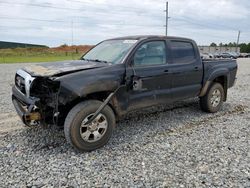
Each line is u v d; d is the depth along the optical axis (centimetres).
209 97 609
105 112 406
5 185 306
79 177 326
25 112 388
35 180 318
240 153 401
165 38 512
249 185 312
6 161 365
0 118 560
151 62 479
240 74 1633
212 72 595
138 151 404
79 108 379
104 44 538
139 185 309
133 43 465
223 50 7100
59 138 449
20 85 430
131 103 448
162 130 503
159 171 342
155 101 488
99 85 393
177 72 514
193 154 395
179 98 538
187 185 310
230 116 611
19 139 444
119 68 425
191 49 562
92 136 399
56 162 363
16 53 5003
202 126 532
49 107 394
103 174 334
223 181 319
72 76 376
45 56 4203
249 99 811
